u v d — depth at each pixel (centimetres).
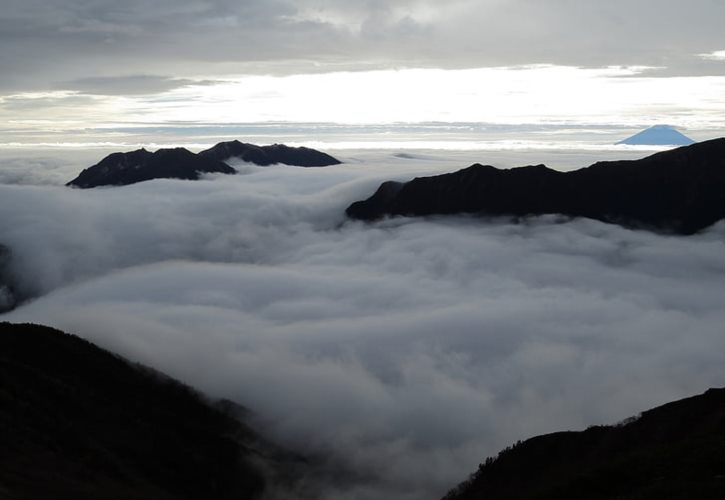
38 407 8094
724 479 4631
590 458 7775
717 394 7894
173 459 8638
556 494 5444
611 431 8050
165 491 7669
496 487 8031
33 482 5822
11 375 8719
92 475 6819
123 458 7969
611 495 5166
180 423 9900
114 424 8794
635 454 5894
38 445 6956
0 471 5762
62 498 5691
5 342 10381
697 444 5512
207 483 8569
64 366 10269
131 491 6856
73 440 7612
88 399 9262
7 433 6875
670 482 4859
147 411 9931
